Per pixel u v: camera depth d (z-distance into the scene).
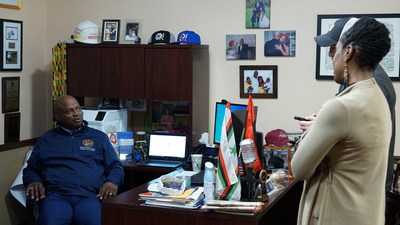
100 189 3.39
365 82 1.74
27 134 4.38
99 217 3.29
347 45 1.75
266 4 4.03
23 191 4.00
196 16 4.20
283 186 2.88
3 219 4.12
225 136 2.45
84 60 4.13
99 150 3.60
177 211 2.43
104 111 4.05
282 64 4.05
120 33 4.28
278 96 4.08
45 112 4.59
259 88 4.11
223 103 3.71
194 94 3.94
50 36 4.56
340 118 1.68
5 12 4.09
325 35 2.27
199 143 4.06
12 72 4.18
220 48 4.16
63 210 3.30
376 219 1.75
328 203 1.79
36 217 3.61
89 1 4.45
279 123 4.09
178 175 3.12
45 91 4.58
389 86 2.38
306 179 1.84
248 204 2.33
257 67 4.09
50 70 4.57
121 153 4.04
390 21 3.78
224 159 2.44
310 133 1.77
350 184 1.75
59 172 3.48
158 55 3.94
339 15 3.88
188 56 3.87
